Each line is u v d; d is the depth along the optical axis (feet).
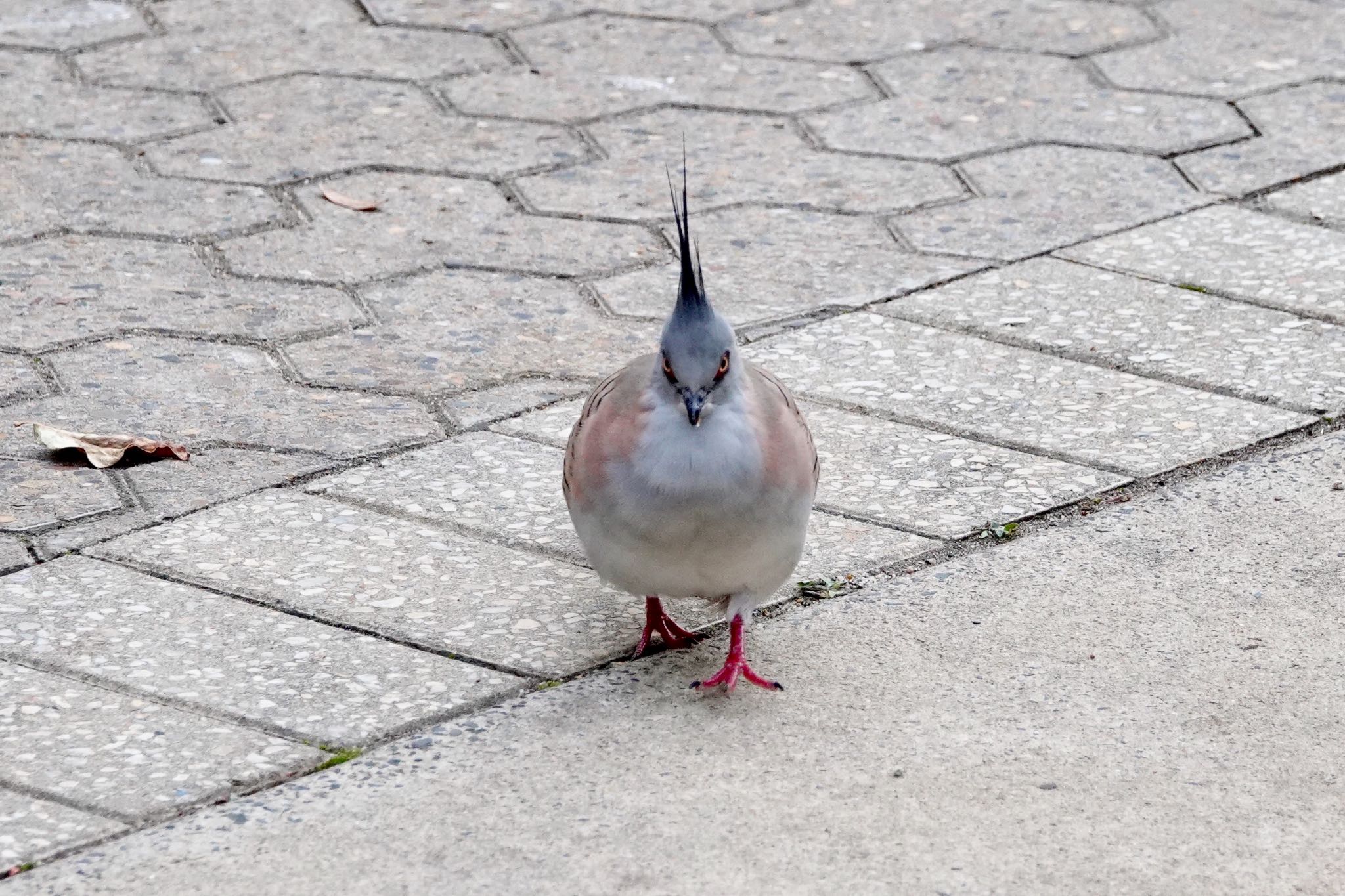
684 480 20.27
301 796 19.65
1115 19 46.34
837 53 44.32
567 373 30.42
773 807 19.60
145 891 18.10
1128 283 33.24
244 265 33.96
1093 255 34.45
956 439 28.04
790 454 20.83
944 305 32.60
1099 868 18.62
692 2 47.52
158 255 34.17
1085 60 43.83
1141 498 26.23
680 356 20.11
